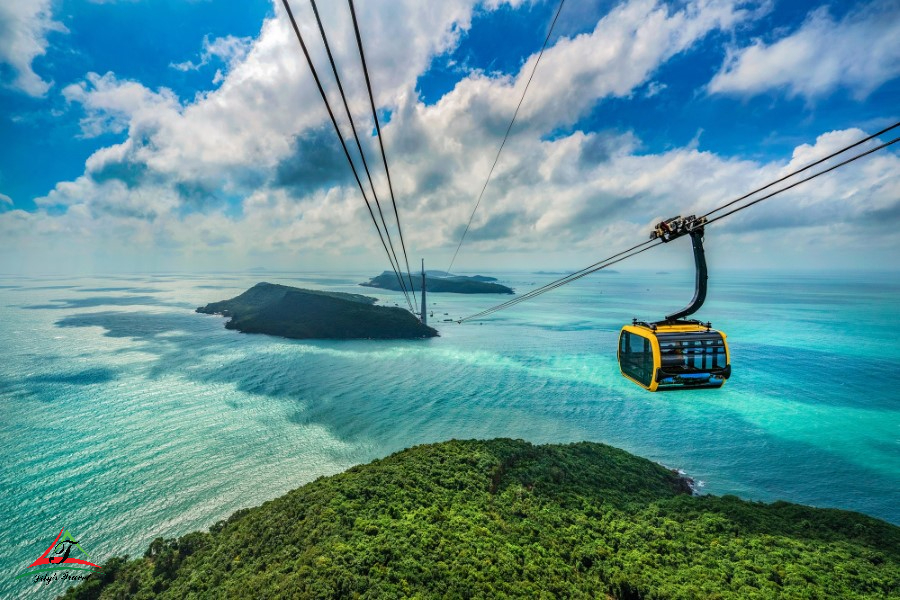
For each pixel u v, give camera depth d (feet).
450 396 483.92
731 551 177.78
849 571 161.07
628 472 271.69
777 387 506.07
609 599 144.46
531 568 153.79
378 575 140.05
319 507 194.39
